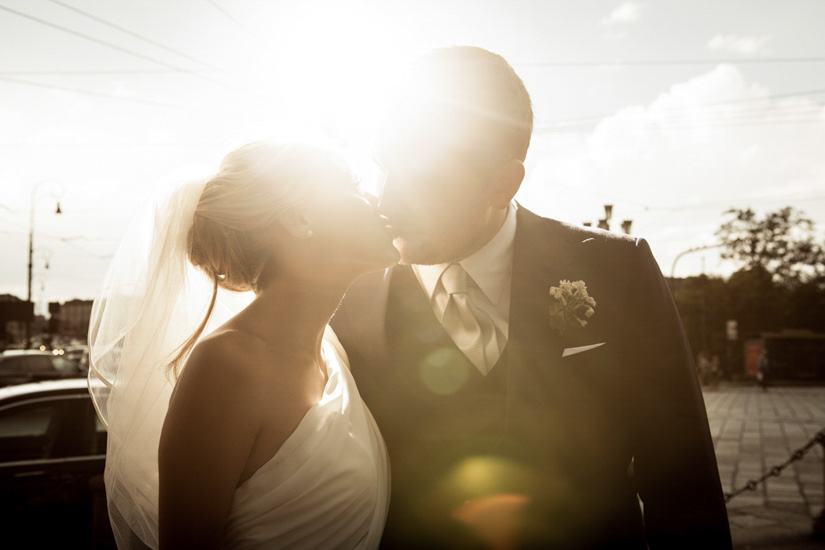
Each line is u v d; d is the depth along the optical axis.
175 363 1.42
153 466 1.41
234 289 1.42
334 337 1.71
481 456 1.54
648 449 1.51
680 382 1.49
